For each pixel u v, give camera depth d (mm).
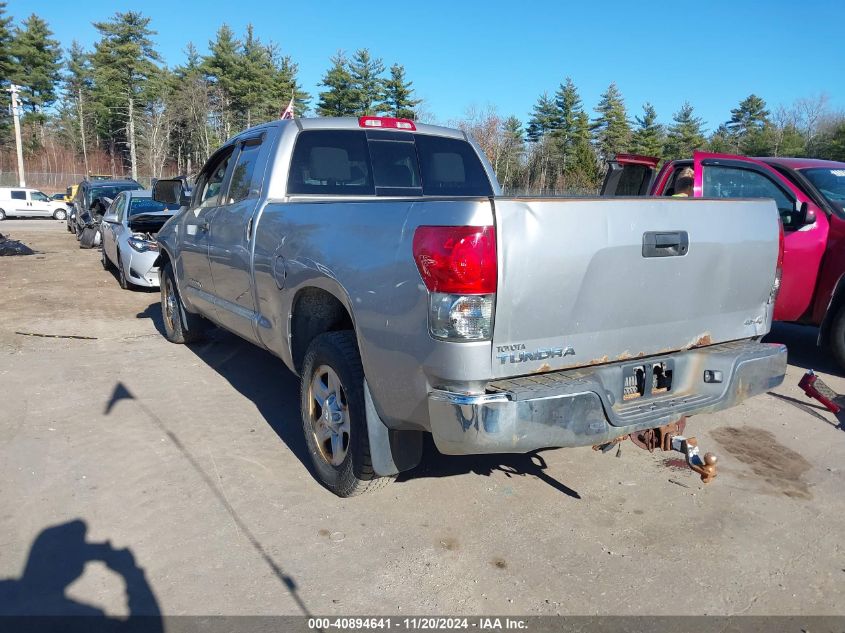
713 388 3479
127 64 67500
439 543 3344
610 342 3145
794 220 6035
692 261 3320
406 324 2949
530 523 3551
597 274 2990
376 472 3424
